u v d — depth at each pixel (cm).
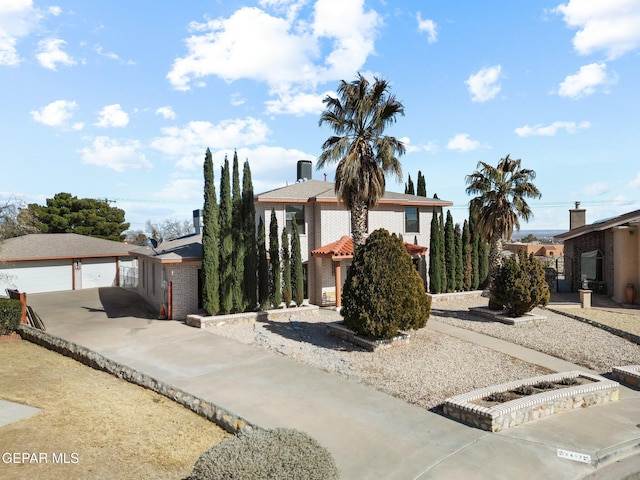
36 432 738
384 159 1683
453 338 1507
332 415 861
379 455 705
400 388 1033
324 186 2527
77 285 3031
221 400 930
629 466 710
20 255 2791
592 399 970
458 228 2591
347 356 1281
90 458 661
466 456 710
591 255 2680
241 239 1806
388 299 1322
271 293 1941
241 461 489
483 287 2753
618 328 1661
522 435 795
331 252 2028
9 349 1434
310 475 487
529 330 1650
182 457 692
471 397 908
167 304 1911
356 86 1684
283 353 1309
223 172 1794
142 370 1145
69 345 1322
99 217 4441
